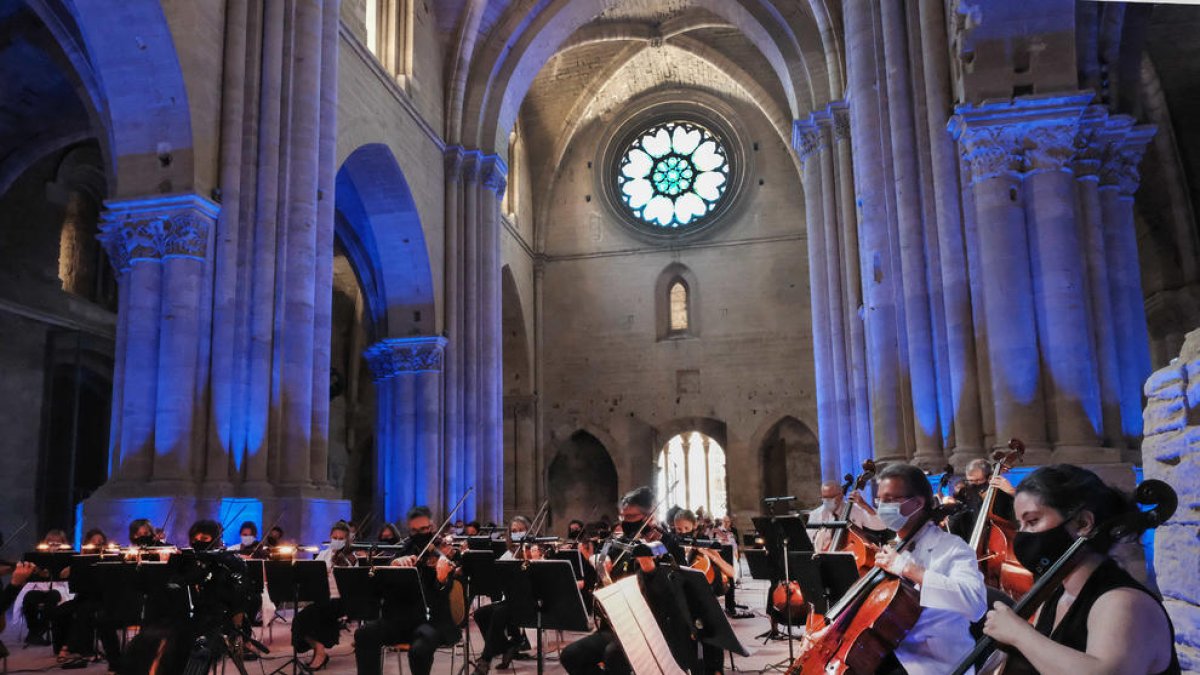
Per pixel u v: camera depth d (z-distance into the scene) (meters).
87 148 24.94
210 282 15.43
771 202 37.59
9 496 22.05
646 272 38.12
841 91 24.23
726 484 36.00
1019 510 3.05
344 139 20.97
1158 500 2.78
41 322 23.34
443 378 26.17
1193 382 5.14
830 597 7.19
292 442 15.97
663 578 6.67
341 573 8.23
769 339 36.56
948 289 12.12
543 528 36.12
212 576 7.25
